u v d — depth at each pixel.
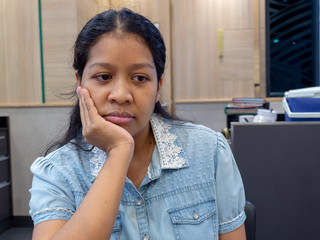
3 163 2.79
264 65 3.94
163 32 3.75
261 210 1.78
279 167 1.76
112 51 0.65
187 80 3.87
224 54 3.79
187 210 0.76
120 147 0.67
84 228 0.60
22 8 2.89
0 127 2.85
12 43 2.92
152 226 0.74
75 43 0.73
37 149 2.83
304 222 1.75
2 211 2.76
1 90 2.95
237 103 3.23
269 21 3.94
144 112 0.69
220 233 0.81
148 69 0.67
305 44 4.25
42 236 0.67
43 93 2.89
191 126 0.88
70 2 2.83
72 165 0.77
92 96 0.68
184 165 0.79
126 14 0.68
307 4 4.20
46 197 0.72
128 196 0.75
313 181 1.74
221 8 3.76
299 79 4.30
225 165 0.82
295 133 1.74
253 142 1.77
